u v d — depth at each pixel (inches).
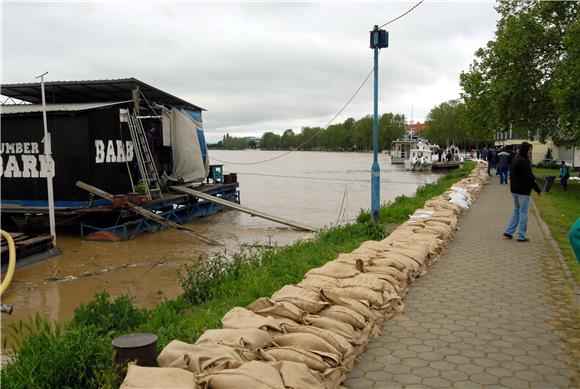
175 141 829.8
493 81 1076.5
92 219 634.2
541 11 986.7
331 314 187.2
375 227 421.4
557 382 157.1
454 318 214.8
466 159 2719.0
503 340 190.4
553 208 609.0
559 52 975.6
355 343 172.4
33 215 609.0
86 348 158.9
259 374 130.1
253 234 642.8
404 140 2733.8
